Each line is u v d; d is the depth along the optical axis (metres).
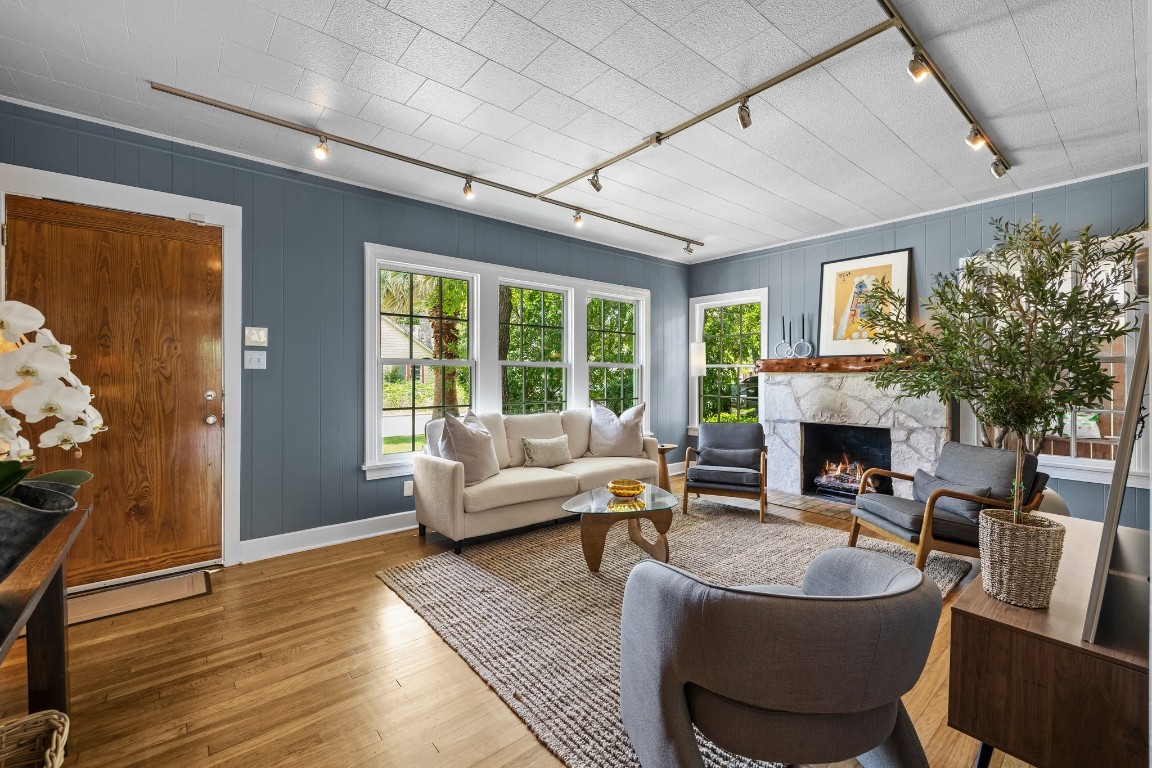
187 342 3.02
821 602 1.05
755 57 2.23
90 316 2.73
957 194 3.92
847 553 1.53
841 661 1.03
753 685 1.07
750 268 5.64
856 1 1.90
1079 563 1.77
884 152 3.19
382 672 2.00
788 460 5.06
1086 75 2.37
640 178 3.62
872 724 1.15
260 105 2.63
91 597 2.66
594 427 4.84
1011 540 1.44
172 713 1.75
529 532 3.78
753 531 3.80
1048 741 1.25
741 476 4.08
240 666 2.03
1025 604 1.42
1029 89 2.49
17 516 0.78
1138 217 3.38
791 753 1.11
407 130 2.90
